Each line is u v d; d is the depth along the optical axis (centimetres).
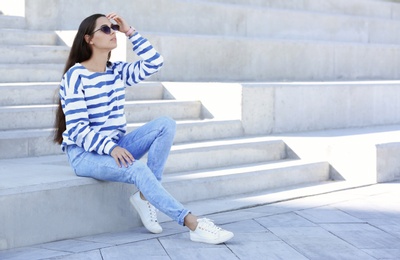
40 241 425
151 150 447
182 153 600
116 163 432
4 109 600
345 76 1059
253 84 725
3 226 409
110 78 448
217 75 899
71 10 877
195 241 434
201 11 988
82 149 447
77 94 434
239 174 590
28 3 846
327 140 682
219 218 504
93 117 443
